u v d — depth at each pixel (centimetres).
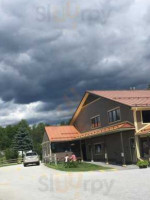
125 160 2934
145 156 2680
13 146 7169
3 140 12488
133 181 1518
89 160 3825
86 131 3912
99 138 3519
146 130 2634
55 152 4028
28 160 3919
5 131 12988
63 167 2911
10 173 2850
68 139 3997
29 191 1479
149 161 2578
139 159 2692
